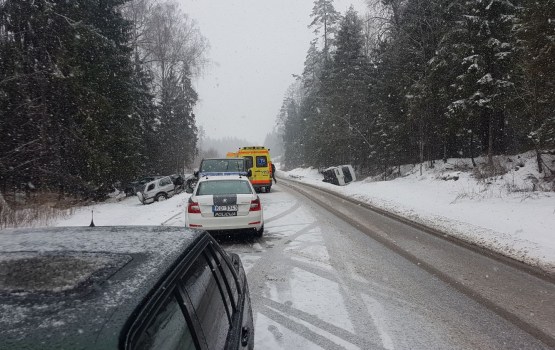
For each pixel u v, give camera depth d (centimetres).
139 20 3547
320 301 512
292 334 417
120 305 132
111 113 2123
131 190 2881
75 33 1914
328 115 3678
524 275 616
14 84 1745
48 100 1919
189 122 4638
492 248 788
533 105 1631
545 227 932
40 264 163
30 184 1900
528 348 388
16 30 1838
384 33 2680
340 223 1102
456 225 1038
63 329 116
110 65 2330
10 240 202
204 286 215
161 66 3862
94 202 2328
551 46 1357
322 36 4656
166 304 157
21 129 1836
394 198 1717
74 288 141
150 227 254
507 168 1920
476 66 1792
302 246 820
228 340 217
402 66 2477
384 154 2905
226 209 816
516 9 1744
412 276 616
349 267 666
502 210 1186
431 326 438
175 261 184
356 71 3500
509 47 1773
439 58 2030
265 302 509
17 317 120
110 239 209
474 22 1808
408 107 2381
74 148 1984
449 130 2066
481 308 488
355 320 454
